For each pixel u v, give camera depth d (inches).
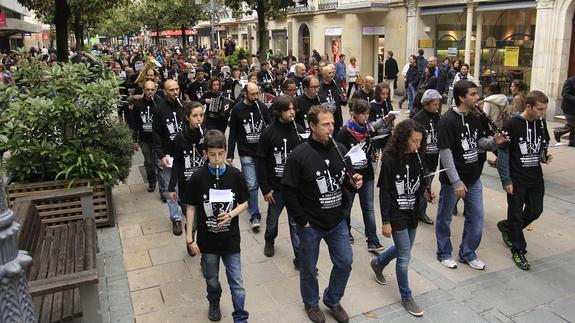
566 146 399.5
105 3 615.5
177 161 208.4
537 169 203.6
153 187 317.7
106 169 250.1
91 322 145.1
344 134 212.7
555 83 528.4
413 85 606.9
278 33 1337.4
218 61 681.6
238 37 1781.5
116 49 2036.2
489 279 195.6
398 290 188.2
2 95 253.0
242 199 160.4
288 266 210.2
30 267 164.4
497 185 314.5
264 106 244.2
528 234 239.0
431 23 753.0
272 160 207.9
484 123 201.9
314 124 150.8
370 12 853.2
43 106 239.0
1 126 245.4
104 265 212.8
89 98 249.6
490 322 167.3
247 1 735.1
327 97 278.4
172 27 1571.1
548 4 524.7
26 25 1346.0
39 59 302.2
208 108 305.3
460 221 256.7
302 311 174.9
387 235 169.6
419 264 208.7
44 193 214.4
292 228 203.5
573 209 269.1
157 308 178.7
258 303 180.5
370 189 216.2
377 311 174.4
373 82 275.4
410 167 166.6
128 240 239.9
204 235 158.7
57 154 246.7
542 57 538.3
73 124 252.7
